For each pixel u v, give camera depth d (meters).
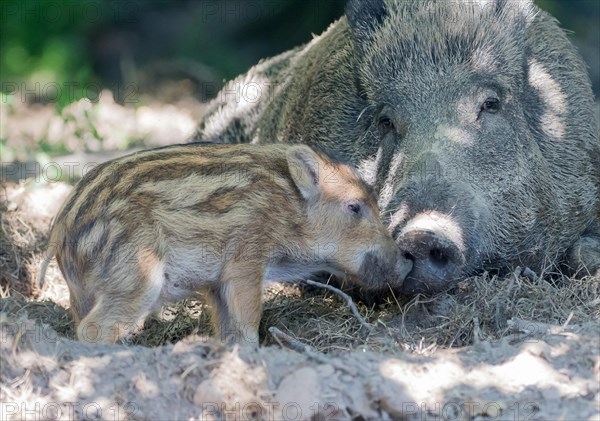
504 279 11.56
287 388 8.49
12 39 29.02
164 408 8.51
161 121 23.23
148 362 8.77
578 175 13.09
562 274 12.41
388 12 12.69
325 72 13.57
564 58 13.47
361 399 8.44
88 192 10.25
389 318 11.24
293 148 10.67
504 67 12.07
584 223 13.34
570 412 8.24
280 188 10.61
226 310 10.45
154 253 9.98
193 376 8.61
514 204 11.91
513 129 12.08
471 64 11.97
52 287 13.41
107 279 9.87
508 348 9.10
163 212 10.08
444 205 10.80
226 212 10.28
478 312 10.66
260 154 10.85
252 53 28.73
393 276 10.92
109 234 9.92
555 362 8.75
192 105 25.75
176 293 10.36
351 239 10.87
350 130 12.86
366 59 12.48
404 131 11.88
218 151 10.79
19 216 14.73
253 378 8.53
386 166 12.04
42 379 8.66
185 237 10.13
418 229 10.46
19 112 24.12
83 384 8.61
